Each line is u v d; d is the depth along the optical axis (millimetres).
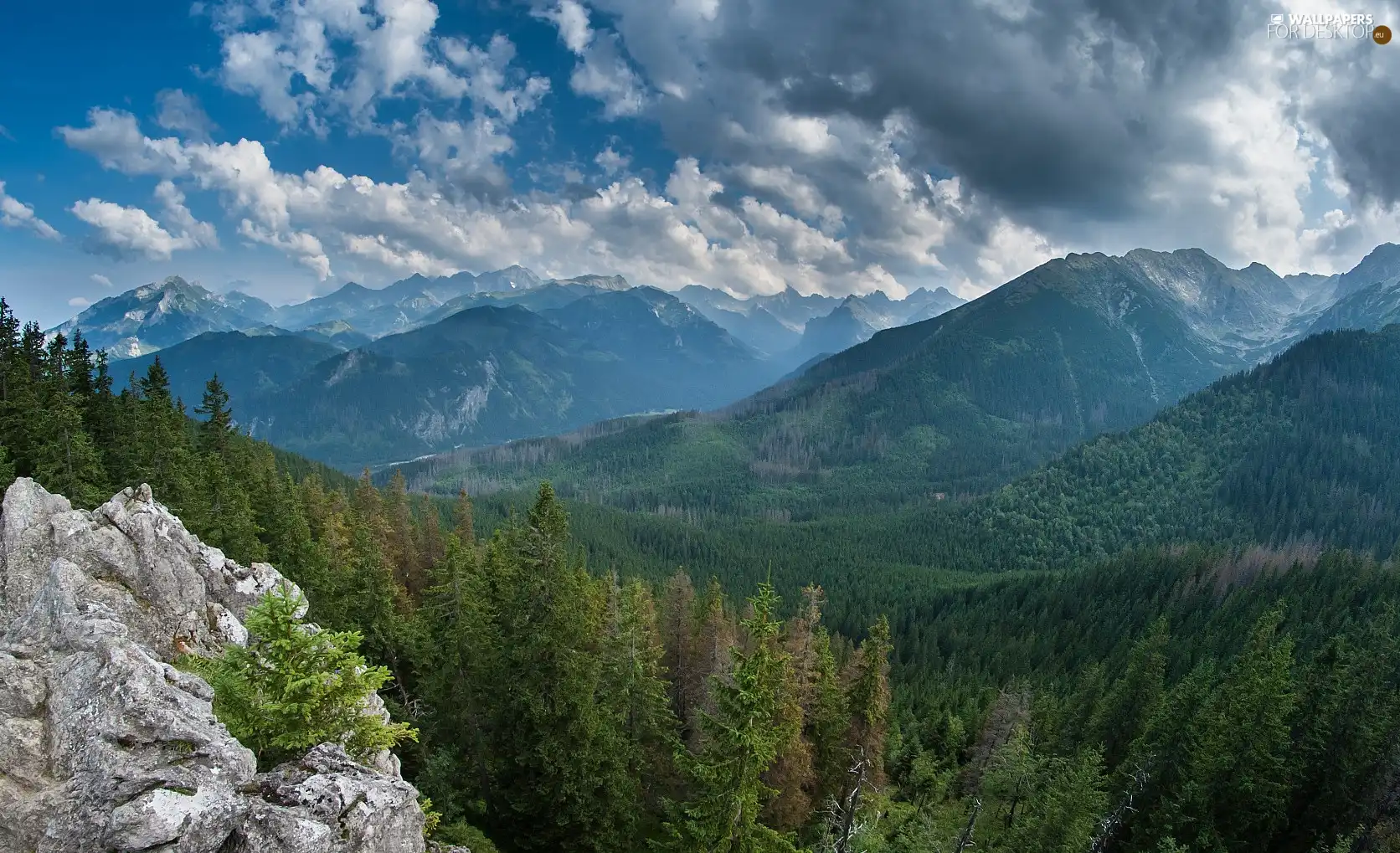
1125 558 179250
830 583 197000
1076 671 123688
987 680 123500
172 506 55125
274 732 21969
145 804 15859
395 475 110750
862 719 56781
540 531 39125
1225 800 51469
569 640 39219
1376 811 47625
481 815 40562
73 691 18547
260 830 17250
